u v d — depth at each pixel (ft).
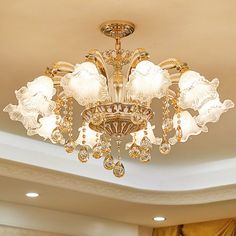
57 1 8.74
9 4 8.81
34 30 9.67
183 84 8.17
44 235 20.22
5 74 11.49
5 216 19.13
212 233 22.54
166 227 24.08
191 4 8.82
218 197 18.65
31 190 17.46
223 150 17.03
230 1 8.71
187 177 19.08
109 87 8.79
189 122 9.52
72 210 20.77
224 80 11.83
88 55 8.59
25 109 8.19
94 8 8.95
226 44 10.19
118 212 21.08
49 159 16.30
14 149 15.56
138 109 8.44
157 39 10.00
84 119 8.92
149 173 19.33
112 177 17.99
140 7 8.92
